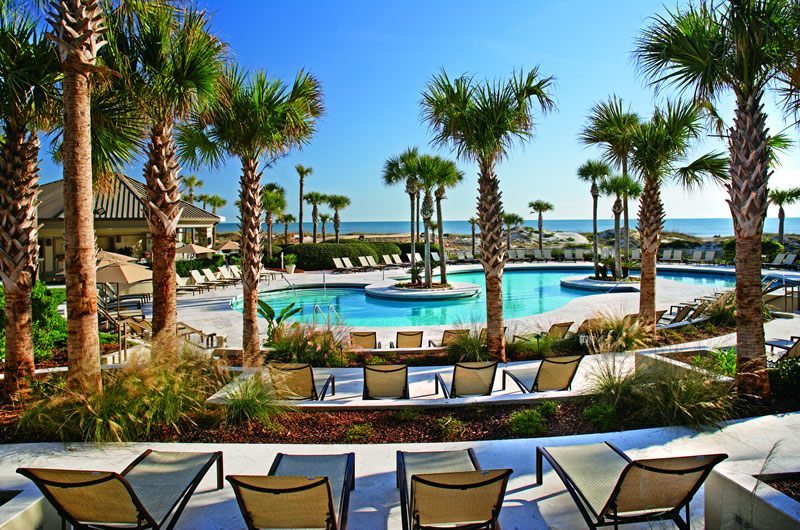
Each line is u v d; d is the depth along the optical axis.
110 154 7.35
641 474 3.13
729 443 4.76
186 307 16.70
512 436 5.26
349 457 4.03
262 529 3.18
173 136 7.78
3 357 7.91
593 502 3.38
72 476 2.99
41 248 21.80
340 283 23.58
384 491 4.08
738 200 5.83
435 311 17.77
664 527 3.56
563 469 3.79
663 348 7.69
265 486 2.97
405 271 28.81
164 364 5.74
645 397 5.50
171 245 7.62
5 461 4.46
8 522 3.04
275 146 9.05
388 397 6.34
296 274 28.28
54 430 4.99
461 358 8.61
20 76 5.50
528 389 6.62
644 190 10.44
